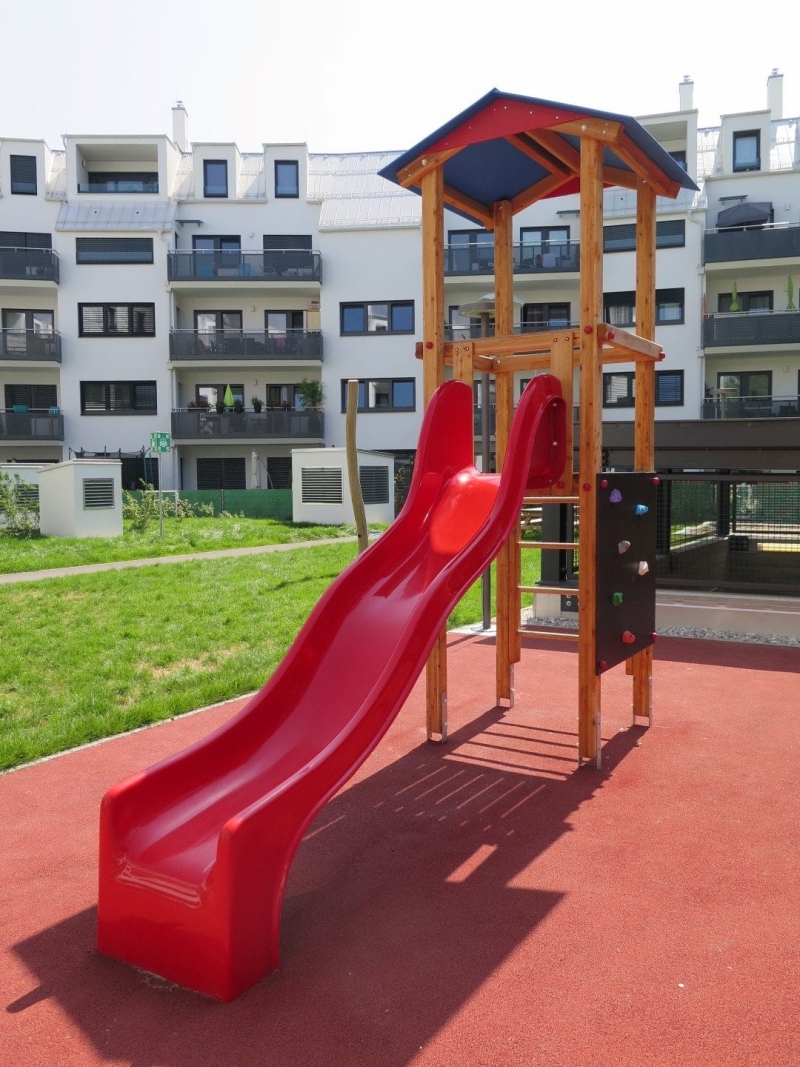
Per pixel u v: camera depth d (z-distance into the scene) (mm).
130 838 3186
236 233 34750
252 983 2918
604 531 5102
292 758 3645
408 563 4695
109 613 9734
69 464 18781
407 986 2896
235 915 2840
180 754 3486
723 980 2900
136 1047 2594
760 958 3037
